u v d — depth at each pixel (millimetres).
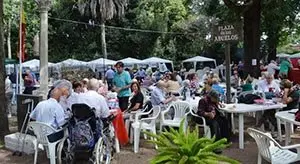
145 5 42875
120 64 10000
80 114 6480
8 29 31188
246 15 17016
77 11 41750
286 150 5695
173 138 3113
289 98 8844
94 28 41500
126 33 42250
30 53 35375
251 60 17031
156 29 42438
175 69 42656
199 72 22500
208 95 8211
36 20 35750
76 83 7883
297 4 18781
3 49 9211
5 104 9188
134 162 7234
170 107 9062
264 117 9141
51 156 6668
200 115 8016
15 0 30641
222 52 42688
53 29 41812
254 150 7930
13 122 11797
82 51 41625
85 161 6957
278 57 32375
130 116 8859
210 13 21984
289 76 18375
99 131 6598
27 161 7410
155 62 35125
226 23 9602
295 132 9641
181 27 43531
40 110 6855
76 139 6422
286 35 27844
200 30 43219
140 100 8953
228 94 10070
